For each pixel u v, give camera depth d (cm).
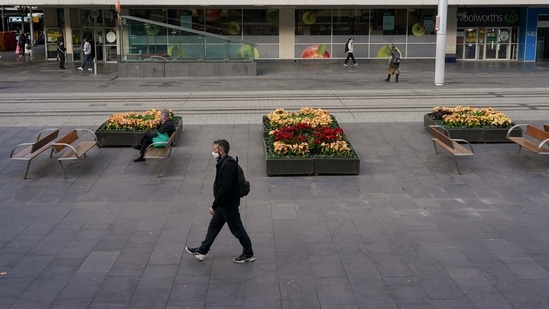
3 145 1480
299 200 1069
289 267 792
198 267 794
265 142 1354
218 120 1756
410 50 3912
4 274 776
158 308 685
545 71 3234
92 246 869
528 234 907
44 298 710
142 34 2991
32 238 901
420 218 980
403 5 3625
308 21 3869
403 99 2147
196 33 3000
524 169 1252
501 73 3125
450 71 3241
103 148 1427
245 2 3541
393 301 696
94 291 728
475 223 955
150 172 1242
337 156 1216
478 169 1255
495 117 1477
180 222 966
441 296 707
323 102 2091
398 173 1232
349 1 3569
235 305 691
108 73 3206
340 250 848
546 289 722
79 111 1934
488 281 745
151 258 825
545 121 1709
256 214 998
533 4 3628
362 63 3778
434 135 1388
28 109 1980
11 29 6206
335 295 712
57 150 1273
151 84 2683
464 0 3594
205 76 3017
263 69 3409
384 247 858
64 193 1116
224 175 773
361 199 1074
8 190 1134
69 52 3891
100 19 3847
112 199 1082
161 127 1299
